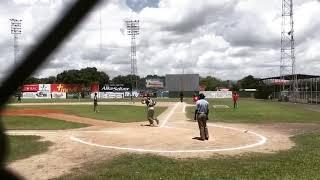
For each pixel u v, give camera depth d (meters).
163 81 119.75
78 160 14.02
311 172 11.91
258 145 17.56
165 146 17.00
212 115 35.75
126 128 24.03
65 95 106.44
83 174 11.84
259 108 48.09
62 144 17.41
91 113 39.16
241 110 43.66
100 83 131.25
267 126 26.14
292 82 81.38
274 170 12.20
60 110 44.25
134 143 17.77
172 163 13.39
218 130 23.30
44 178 11.36
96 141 18.33
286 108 48.66
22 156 14.60
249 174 11.67
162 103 65.81
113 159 14.11
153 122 27.31
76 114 37.34
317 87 65.81
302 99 73.12
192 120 30.73
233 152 15.72
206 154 15.21
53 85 106.31
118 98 103.62
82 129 23.66
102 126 25.72
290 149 16.48
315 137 20.14
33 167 12.85
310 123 28.47
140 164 13.17
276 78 94.50
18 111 41.34
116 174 11.70
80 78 127.81
